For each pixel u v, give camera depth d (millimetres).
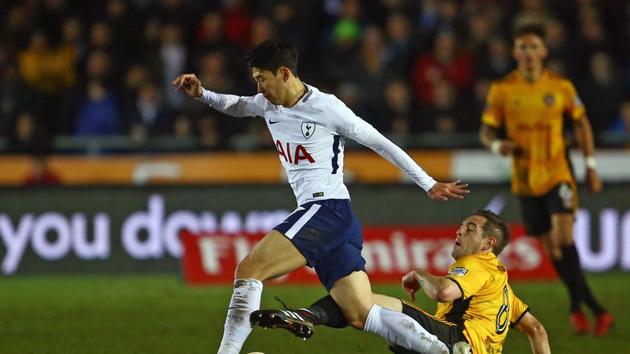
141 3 61406
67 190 48656
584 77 57438
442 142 52812
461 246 24078
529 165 33781
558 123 33594
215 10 62281
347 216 24000
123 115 56031
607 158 51469
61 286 44844
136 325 34625
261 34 59156
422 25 60875
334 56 58250
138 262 48500
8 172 53062
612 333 33062
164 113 55281
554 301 39688
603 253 47125
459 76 57312
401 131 53656
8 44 61250
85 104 56375
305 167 23969
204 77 56312
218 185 48406
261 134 54062
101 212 48531
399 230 45750
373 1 62156
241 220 48250
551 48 57094
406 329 23188
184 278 45531
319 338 31688
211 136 53250
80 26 61625
